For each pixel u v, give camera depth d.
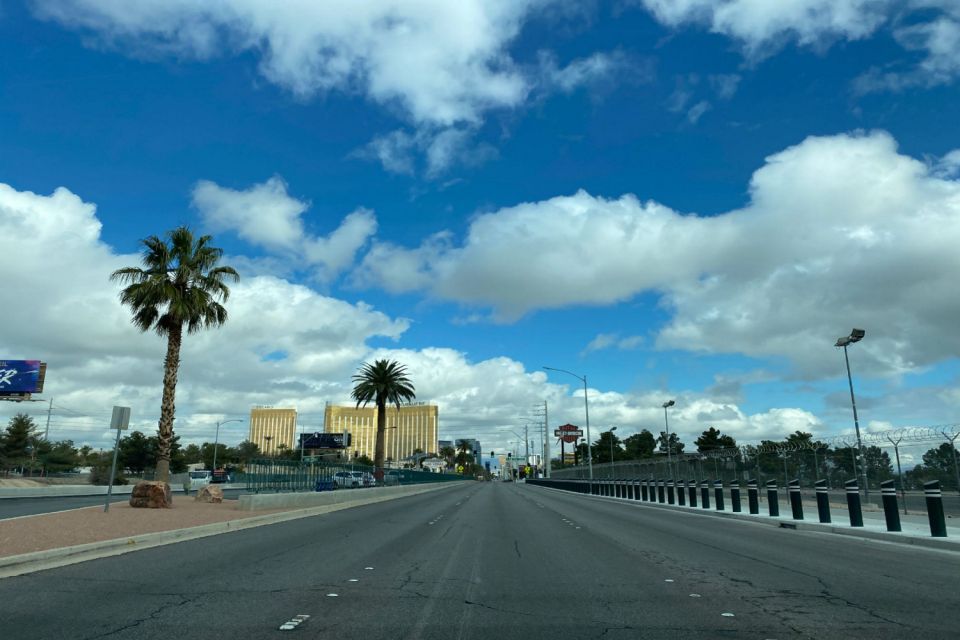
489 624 7.68
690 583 10.53
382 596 9.26
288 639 6.91
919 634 7.23
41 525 16.89
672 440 124.44
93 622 7.52
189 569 11.52
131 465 87.25
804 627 7.56
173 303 28.11
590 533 19.27
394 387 61.38
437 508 32.91
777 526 22.64
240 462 138.25
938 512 16.42
